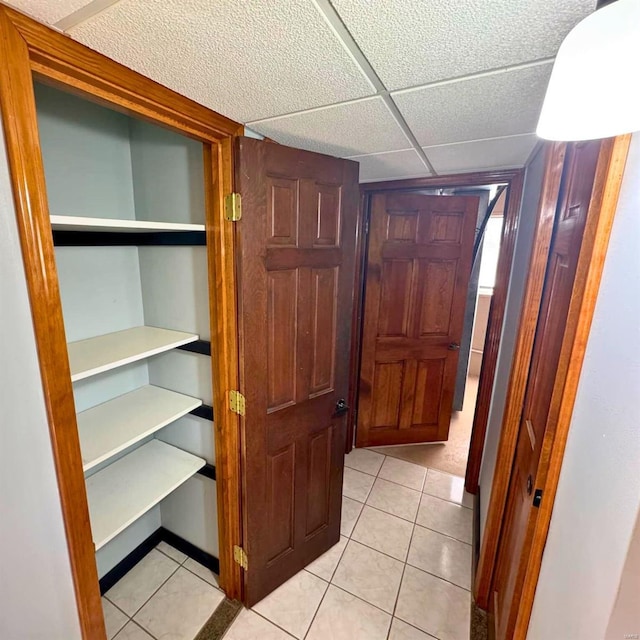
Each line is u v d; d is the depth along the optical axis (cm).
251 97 102
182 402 158
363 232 264
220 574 170
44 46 73
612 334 64
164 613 160
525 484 119
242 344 136
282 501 165
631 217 62
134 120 149
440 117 115
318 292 157
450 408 302
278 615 160
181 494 182
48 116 125
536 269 133
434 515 224
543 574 88
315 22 67
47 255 80
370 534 208
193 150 138
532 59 79
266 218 132
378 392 293
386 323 280
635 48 45
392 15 64
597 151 80
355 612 162
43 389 84
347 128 128
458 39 72
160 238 153
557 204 126
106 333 155
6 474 82
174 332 159
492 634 144
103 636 106
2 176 73
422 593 172
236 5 63
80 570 97
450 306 283
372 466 275
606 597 52
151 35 73
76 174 135
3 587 85
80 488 95
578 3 60
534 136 132
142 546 186
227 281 133
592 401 70
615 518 53
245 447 146
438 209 264
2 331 77
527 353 140
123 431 134
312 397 166
